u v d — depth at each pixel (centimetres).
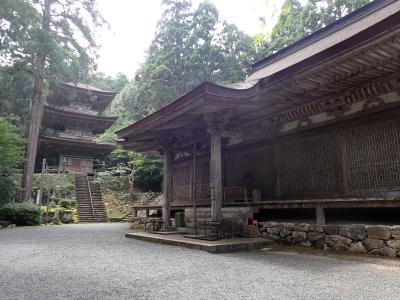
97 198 2808
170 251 775
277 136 1059
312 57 689
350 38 613
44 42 2050
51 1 2252
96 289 422
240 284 442
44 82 2241
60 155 3703
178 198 1577
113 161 4091
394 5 1078
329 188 909
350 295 384
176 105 920
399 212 886
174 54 3538
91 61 2373
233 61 3541
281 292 399
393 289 410
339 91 848
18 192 2148
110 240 1051
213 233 921
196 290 412
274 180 1068
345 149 880
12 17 1877
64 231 1461
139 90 3512
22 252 785
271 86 809
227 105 849
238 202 1085
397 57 650
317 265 577
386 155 791
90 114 3931
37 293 404
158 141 1278
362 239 684
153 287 430
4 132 1900
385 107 788
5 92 2403
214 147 933
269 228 902
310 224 802
